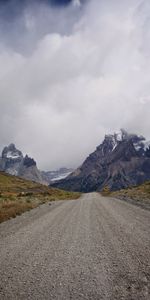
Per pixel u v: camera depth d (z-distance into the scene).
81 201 50.22
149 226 16.70
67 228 17.83
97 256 10.72
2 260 10.71
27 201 46.19
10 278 8.64
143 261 9.69
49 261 10.34
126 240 13.16
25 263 10.18
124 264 9.50
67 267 9.52
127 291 7.31
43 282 8.19
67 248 12.29
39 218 24.03
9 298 7.16
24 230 17.58
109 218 21.62
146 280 7.95
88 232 15.98
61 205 40.38
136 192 64.50
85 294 7.23
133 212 24.89
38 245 13.10
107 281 8.05
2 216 23.45
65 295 7.22
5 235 16.09
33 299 7.05
